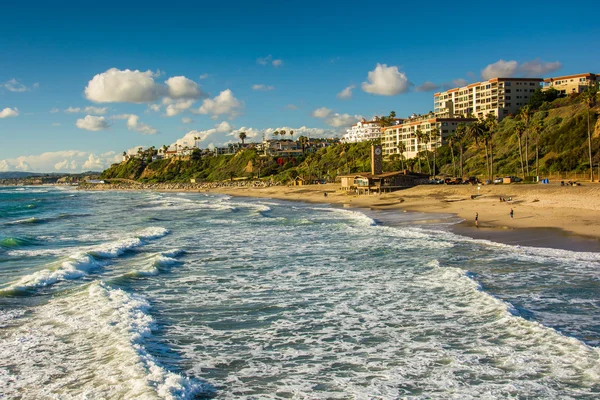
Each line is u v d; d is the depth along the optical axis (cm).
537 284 2419
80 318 2020
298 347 1725
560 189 6738
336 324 1958
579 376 1416
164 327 1948
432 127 15462
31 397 1355
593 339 1689
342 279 2709
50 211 8475
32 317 2042
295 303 2264
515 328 1797
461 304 2145
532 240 3669
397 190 9944
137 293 2461
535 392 1336
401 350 1664
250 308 2200
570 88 15738
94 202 11638
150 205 10056
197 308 2205
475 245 3606
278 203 10025
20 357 1628
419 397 1331
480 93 16975
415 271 2836
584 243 3444
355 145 19675
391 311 2097
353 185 11031
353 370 1521
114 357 1609
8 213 8000
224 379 1474
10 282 2711
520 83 16275
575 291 2275
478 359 1560
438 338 1758
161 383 1401
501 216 5181
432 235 4191
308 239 4275
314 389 1399
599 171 8731
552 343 1638
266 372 1522
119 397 1334
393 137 17362
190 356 1653
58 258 3506
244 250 3762
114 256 3544
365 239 4153
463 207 6366
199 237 4556
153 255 3528
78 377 1470
